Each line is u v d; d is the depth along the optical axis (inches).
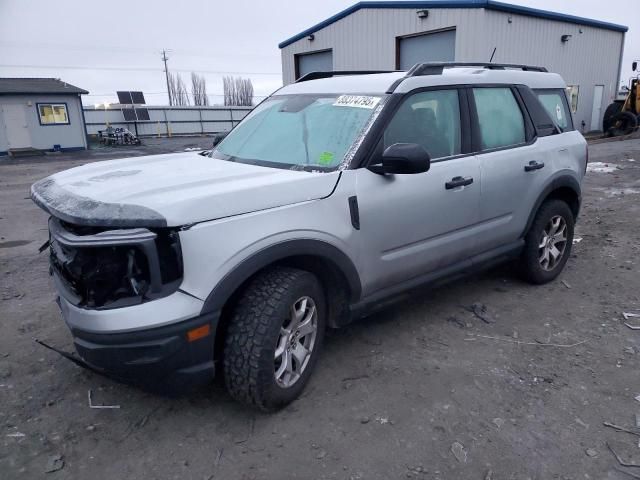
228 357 105.6
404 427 108.3
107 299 95.3
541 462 97.8
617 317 158.6
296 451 102.0
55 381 128.6
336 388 122.7
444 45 649.0
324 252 113.7
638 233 248.8
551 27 741.9
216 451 102.7
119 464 99.7
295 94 156.2
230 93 2997.0
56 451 103.2
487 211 153.2
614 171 446.0
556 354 137.2
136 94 1566.2
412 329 152.3
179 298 94.4
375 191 122.9
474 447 102.0
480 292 179.3
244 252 100.1
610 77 928.3
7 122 984.9
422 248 137.2
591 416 110.9
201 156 153.1
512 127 165.5
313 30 795.4
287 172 119.8
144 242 90.5
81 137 1071.6
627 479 93.1
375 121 126.9
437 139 141.3
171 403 118.5
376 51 715.4
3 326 160.1
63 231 100.8
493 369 130.0
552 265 185.9
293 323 112.5
